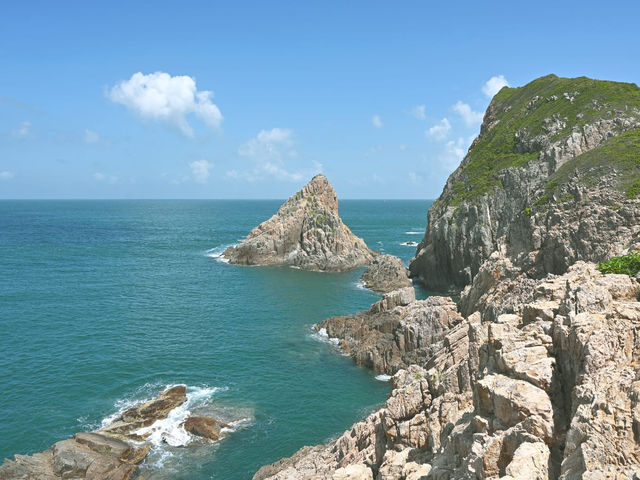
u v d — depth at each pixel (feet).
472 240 292.61
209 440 125.49
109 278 330.54
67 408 139.13
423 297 300.61
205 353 187.01
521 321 69.97
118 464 111.55
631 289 70.18
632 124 266.98
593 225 176.14
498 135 362.12
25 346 186.19
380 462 82.33
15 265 365.81
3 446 119.44
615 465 39.86
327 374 169.99
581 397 48.01
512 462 45.37
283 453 120.78
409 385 87.45
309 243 408.26
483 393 57.88
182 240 584.81
